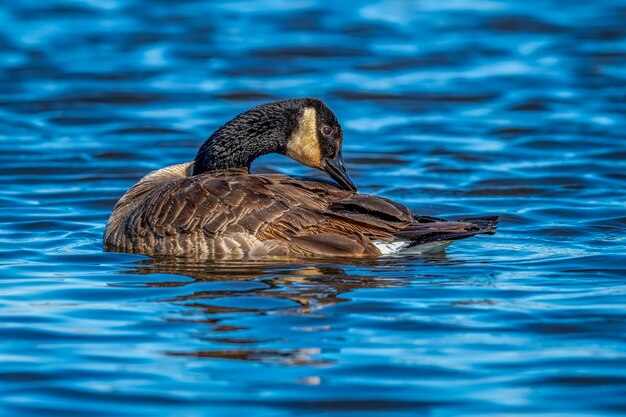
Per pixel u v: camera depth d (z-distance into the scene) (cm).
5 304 1204
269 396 938
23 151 2231
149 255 1420
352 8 3562
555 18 3400
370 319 1130
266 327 1104
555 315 1149
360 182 2016
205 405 920
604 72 2869
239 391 949
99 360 1023
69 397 938
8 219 1714
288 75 2869
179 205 1416
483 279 1298
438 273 1322
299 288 1241
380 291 1233
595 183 1988
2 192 1930
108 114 2534
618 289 1252
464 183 1995
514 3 3625
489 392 946
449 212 1792
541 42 3161
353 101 2666
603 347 1053
